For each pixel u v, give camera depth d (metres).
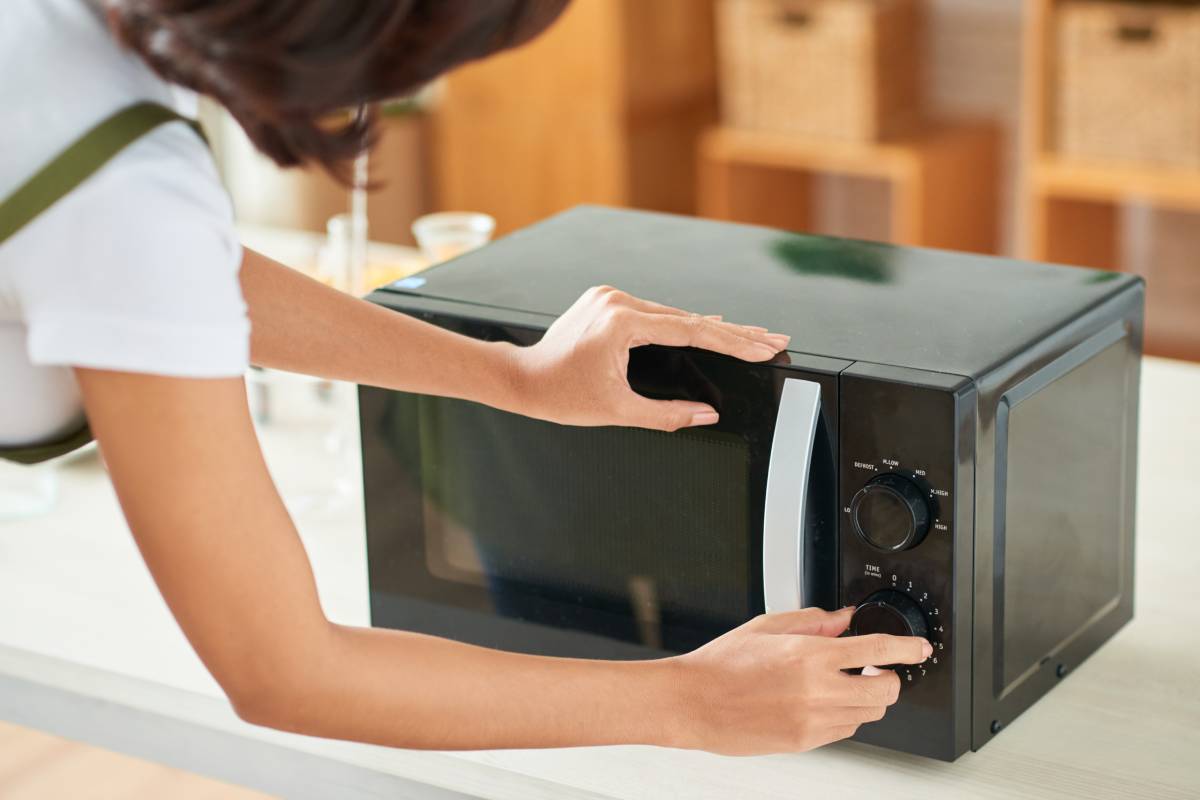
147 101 0.85
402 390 1.23
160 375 0.81
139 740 1.33
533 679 0.96
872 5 3.67
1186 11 3.23
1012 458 1.14
